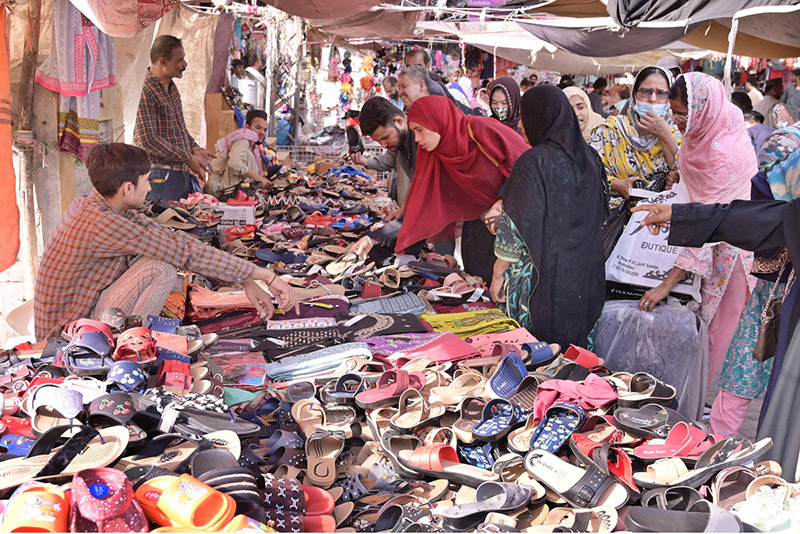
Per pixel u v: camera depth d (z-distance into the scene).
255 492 1.63
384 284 4.01
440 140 4.05
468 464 2.19
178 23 8.00
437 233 4.51
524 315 3.36
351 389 2.60
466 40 9.10
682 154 3.53
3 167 3.24
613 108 9.59
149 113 5.52
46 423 2.02
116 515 1.45
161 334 2.71
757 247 2.49
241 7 8.16
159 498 1.53
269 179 7.41
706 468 1.93
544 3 5.55
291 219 5.88
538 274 3.28
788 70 12.65
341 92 13.96
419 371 2.79
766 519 1.74
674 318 3.46
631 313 3.54
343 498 1.96
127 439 1.89
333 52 13.70
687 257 3.39
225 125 8.36
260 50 12.51
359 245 4.59
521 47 9.09
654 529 1.69
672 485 1.91
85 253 2.93
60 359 2.43
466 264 4.52
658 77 3.81
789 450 2.40
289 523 1.71
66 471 1.75
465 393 2.59
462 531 1.78
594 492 1.89
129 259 3.12
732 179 3.38
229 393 2.56
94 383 2.19
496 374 2.64
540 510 1.92
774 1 3.54
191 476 1.69
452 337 3.08
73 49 3.94
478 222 4.38
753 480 1.89
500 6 5.95
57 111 4.11
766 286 3.22
